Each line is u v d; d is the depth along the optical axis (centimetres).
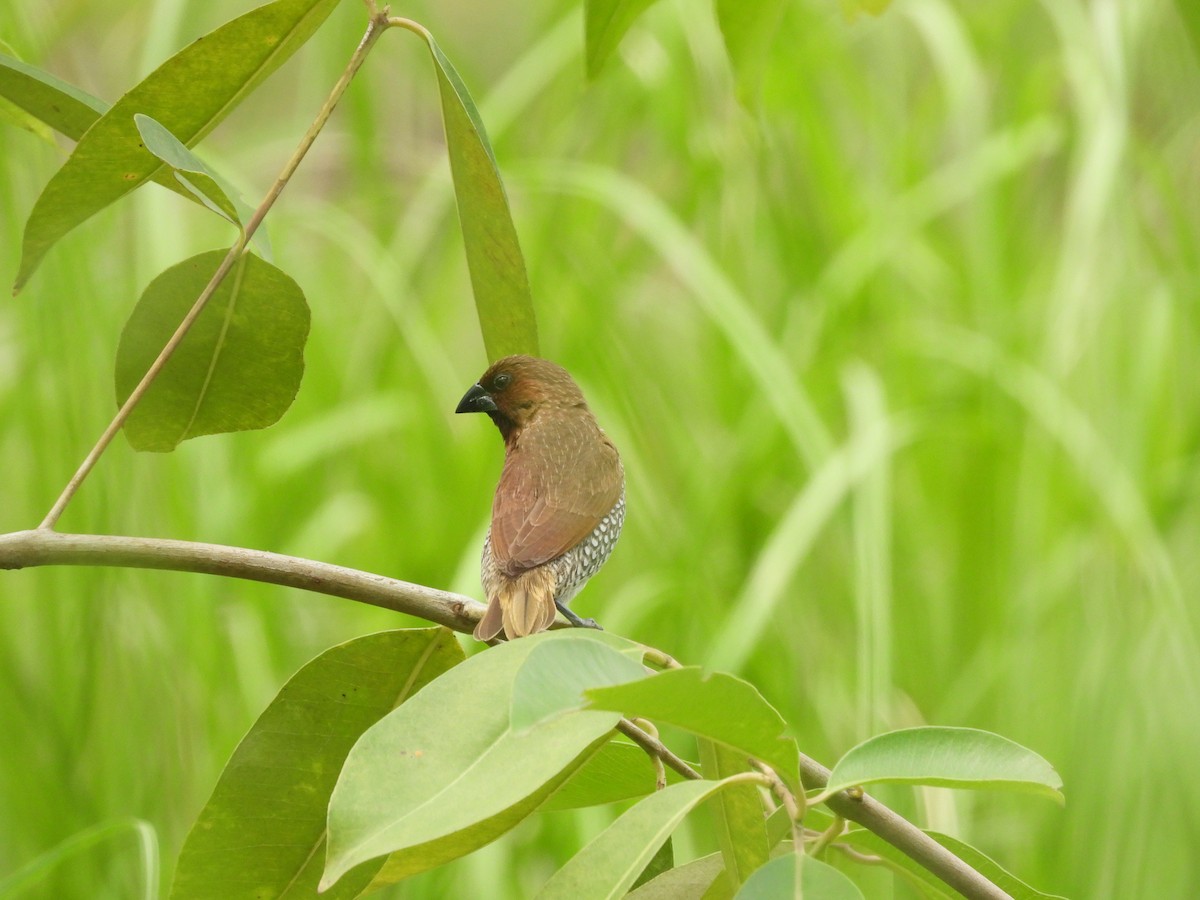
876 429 1018
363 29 1184
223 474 1066
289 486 1116
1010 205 1193
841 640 1055
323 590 509
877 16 695
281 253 1177
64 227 508
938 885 472
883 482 984
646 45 1180
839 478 977
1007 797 1001
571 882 399
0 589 1003
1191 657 966
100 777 981
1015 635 1025
